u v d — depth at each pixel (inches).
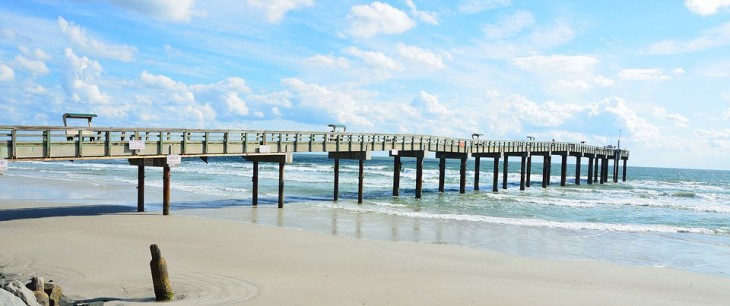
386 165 3597.4
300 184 1637.6
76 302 337.1
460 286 435.8
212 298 362.3
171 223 697.0
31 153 613.6
